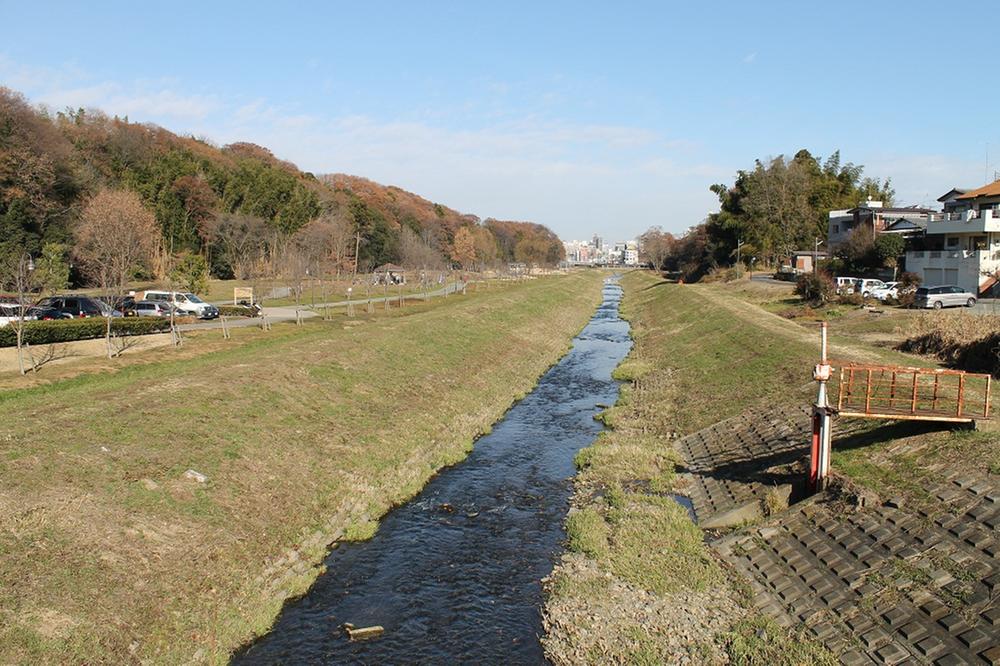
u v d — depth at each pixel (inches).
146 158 3326.8
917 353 1122.7
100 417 666.2
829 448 625.3
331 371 1017.5
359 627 501.4
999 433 589.3
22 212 2135.8
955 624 415.5
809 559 543.5
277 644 478.6
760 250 3690.9
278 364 967.6
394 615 520.7
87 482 539.5
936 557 477.1
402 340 1337.4
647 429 1025.5
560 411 1168.8
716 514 676.1
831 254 2950.3
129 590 454.6
